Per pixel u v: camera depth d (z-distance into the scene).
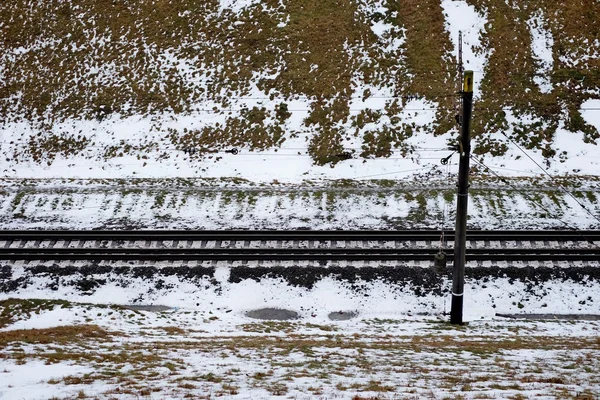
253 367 26.03
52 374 24.12
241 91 58.97
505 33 59.94
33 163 56.03
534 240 43.47
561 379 23.50
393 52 59.62
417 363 27.05
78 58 63.34
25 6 67.31
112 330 34.22
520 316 38.94
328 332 35.16
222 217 47.34
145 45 63.28
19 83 62.25
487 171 51.25
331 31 61.53
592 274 40.59
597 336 33.97
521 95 56.19
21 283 41.31
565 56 58.75
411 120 55.28
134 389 21.70
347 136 54.84
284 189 49.94
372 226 45.91
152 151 55.56
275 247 43.44
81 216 48.00
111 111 59.03
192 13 64.75
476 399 19.89
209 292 40.78
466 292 40.25
